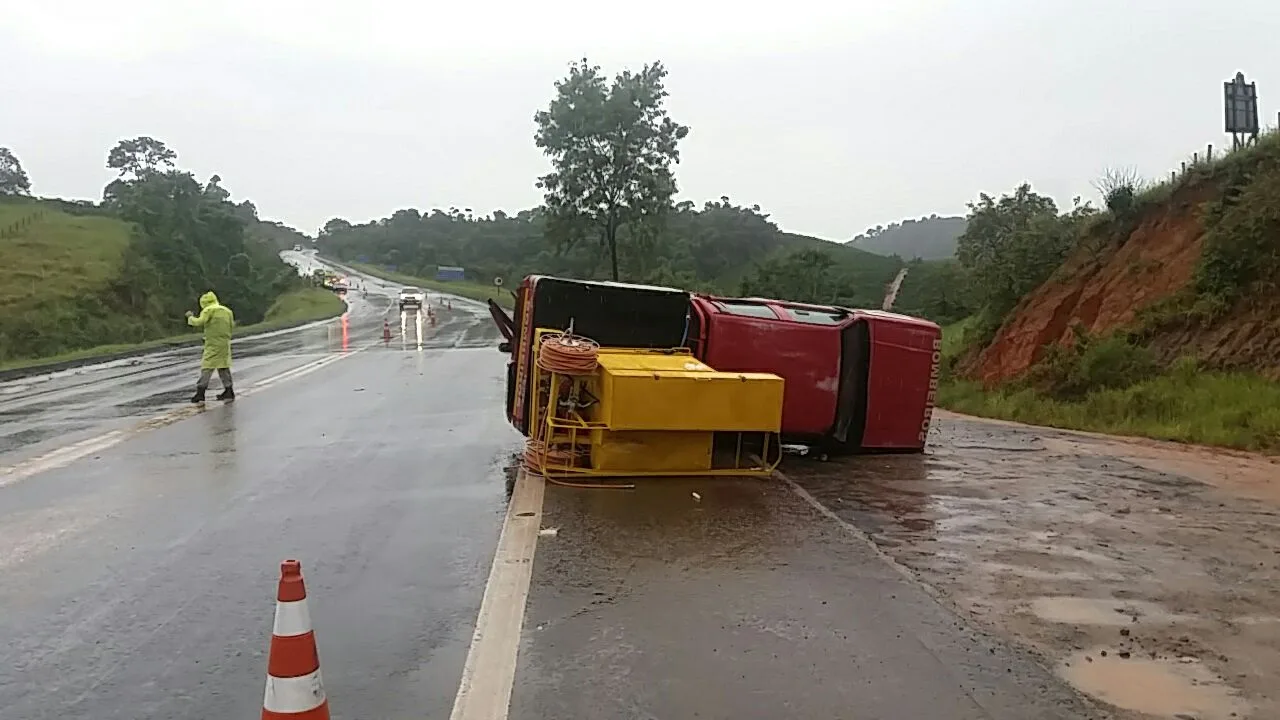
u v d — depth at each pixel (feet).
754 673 14.98
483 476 30.71
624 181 188.14
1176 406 50.98
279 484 29.12
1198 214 69.21
